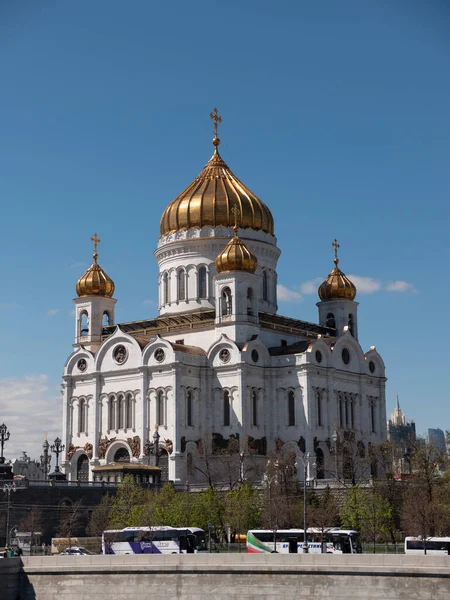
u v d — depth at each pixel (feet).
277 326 647.56
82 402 652.89
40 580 382.63
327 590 353.72
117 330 640.17
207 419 617.21
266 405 622.54
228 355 616.80
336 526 508.53
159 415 613.93
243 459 582.76
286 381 620.90
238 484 549.54
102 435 636.89
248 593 362.53
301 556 360.07
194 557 371.76
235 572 365.40
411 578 344.08
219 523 495.82
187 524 485.97
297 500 518.37
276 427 619.67
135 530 435.94
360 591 349.61
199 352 629.10
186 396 613.93
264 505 506.07
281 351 632.79
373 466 636.48
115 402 635.66
